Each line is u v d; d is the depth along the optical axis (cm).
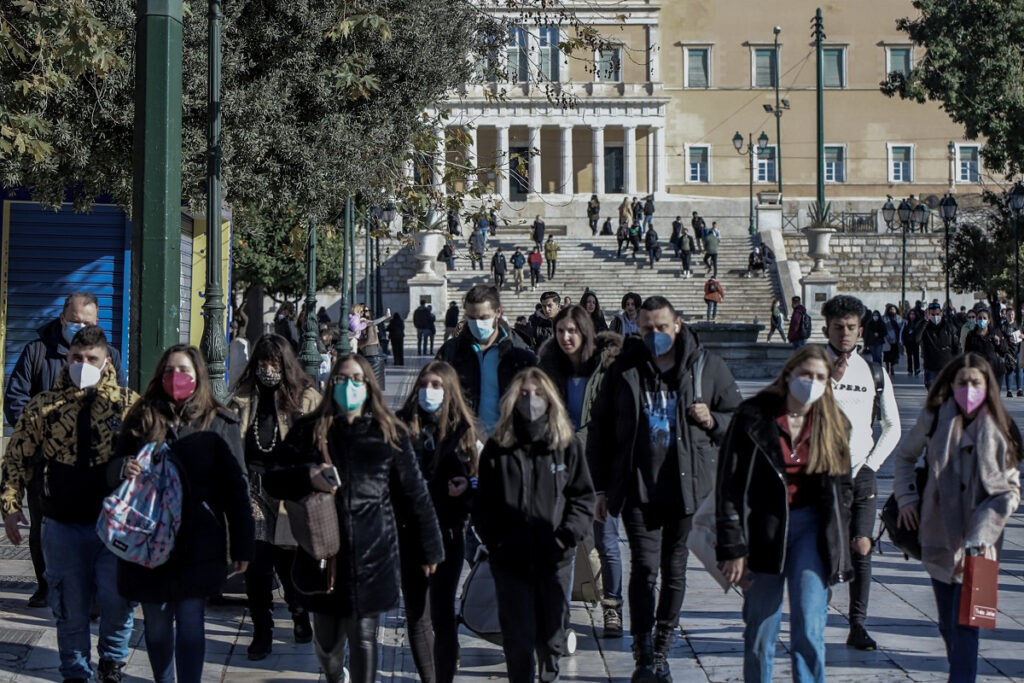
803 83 8731
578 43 2131
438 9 2086
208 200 1173
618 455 830
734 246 6631
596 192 8306
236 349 1923
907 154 8794
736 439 689
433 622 801
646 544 819
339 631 723
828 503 689
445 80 2127
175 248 966
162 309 958
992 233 5134
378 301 4784
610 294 5875
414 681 859
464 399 872
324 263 5047
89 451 789
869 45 8756
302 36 1858
